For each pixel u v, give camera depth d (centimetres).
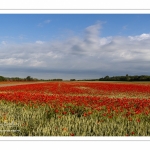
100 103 834
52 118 570
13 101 897
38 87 2055
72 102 852
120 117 613
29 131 466
